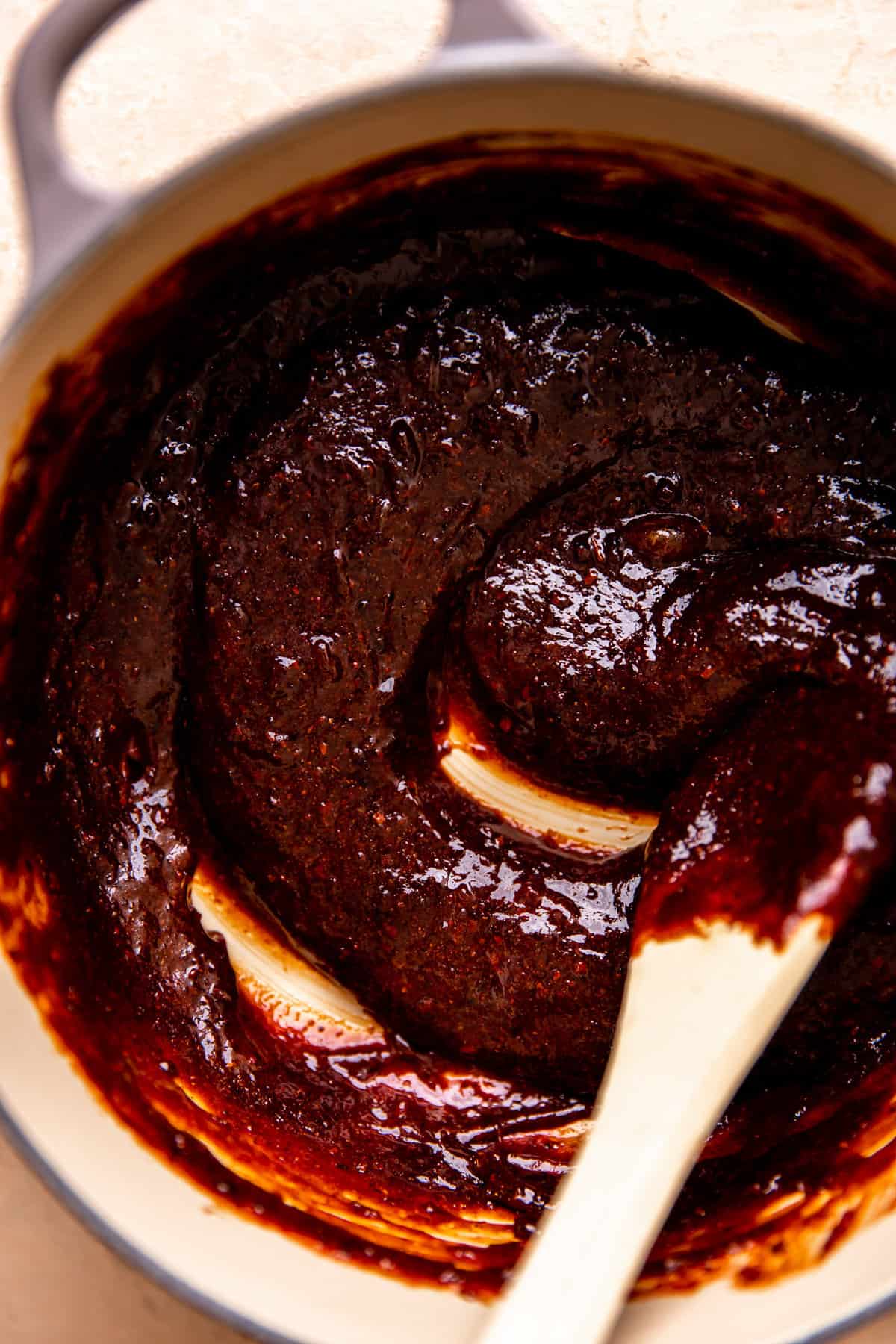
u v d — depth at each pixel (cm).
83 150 58
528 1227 54
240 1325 49
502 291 53
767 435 53
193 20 58
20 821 53
